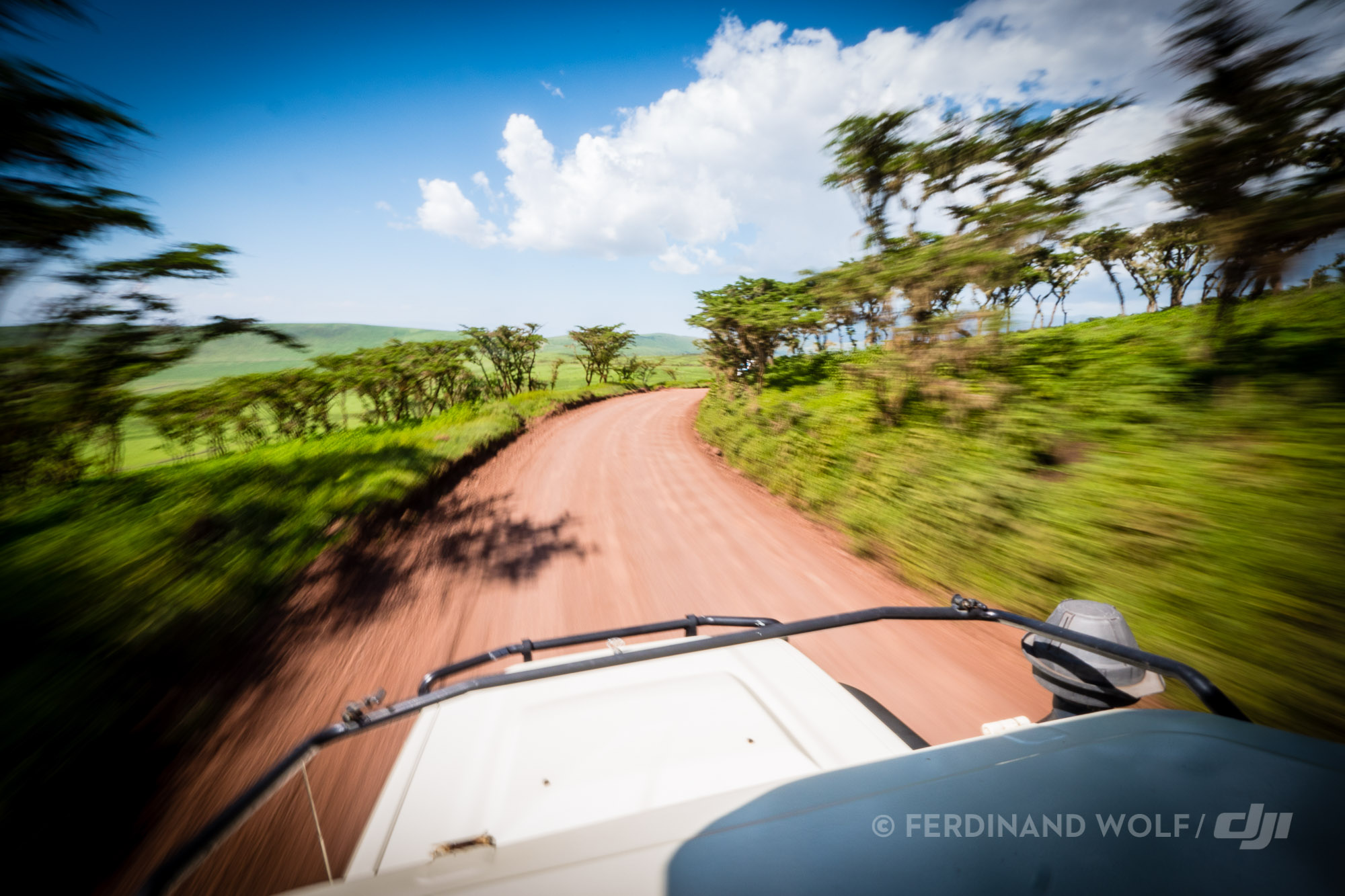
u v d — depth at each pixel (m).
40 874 2.57
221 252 8.30
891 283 11.26
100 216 6.61
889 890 0.64
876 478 8.45
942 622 4.98
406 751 1.45
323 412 22.75
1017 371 11.27
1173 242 9.48
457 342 31.84
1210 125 6.72
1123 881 0.60
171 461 18.22
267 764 3.44
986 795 0.79
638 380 81.56
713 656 1.88
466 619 5.64
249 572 6.28
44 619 4.69
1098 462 6.63
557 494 11.42
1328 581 3.62
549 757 1.44
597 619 5.60
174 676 4.37
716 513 9.72
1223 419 6.96
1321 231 6.49
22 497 9.79
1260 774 0.77
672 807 0.85
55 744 3.27
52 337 7.55
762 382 25.58
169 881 0.75
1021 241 10.03
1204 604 3.99
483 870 0.79
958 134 11.82
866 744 1.48
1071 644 1.37
